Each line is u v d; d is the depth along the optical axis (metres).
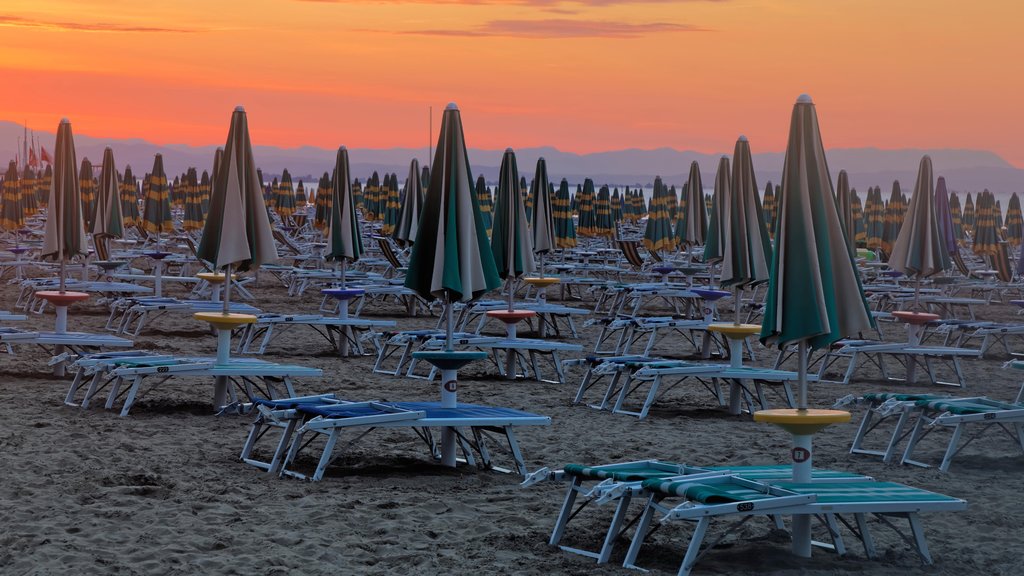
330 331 14.05
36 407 9.09
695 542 4.71
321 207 28.66
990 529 6.00
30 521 5.52
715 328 10.02
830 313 5.33
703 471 5.45
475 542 5.41
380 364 12.47
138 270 23.38
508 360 12.23
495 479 7.04
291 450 6.92
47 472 6.65
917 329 12.80
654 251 24.95
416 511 6.01
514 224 12.02
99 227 19.98
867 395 8.37
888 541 5.67
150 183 23.97
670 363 10.12
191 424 8.68
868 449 8.62
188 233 31.81
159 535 5.31
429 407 7.38
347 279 20.66
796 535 5.27
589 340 16.52
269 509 5.96
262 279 25.44
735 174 10.28
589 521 5.93
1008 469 7.88
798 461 5.33
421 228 7.78
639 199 42.81
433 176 7.80
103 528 5.42
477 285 7.75
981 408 7.84
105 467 6.88
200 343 14.32
